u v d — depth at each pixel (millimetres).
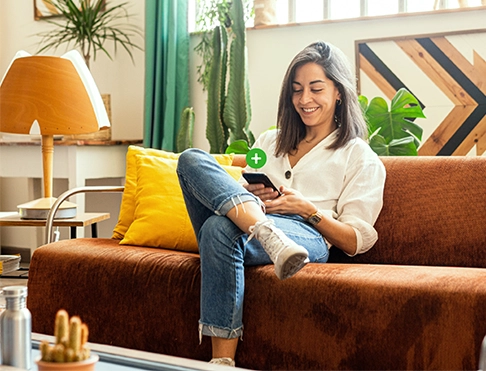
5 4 4418
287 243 1627
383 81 3430
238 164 2443
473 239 1999
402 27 3389
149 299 1908
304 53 2125
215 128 3527
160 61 3830
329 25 3555
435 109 3332
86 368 928
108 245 2184
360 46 3475
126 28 4094
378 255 2078
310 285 1675
